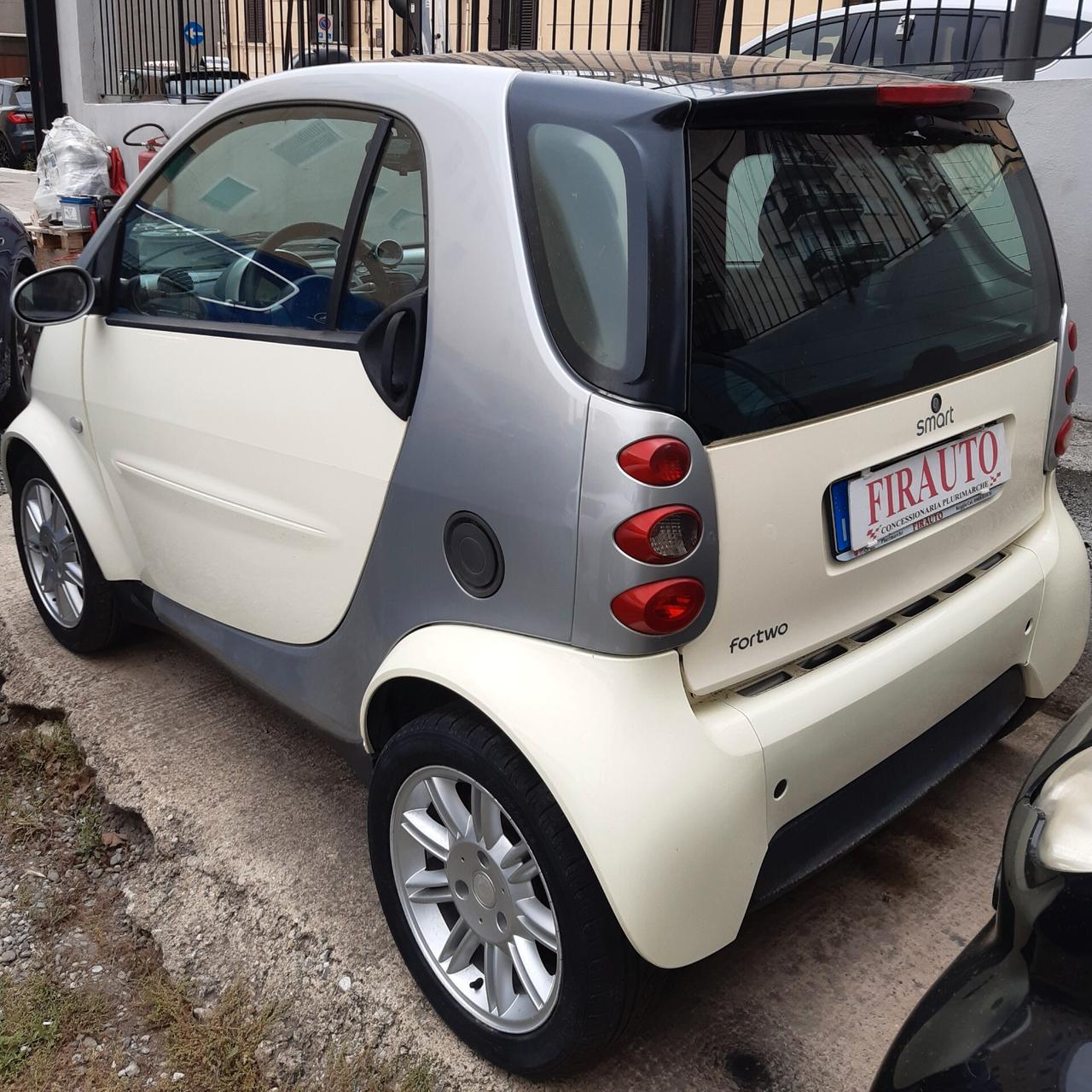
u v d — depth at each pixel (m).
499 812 2.03
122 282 3.00
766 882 1.94
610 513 1.75
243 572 2.64
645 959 1.81
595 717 1.80
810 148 2.01
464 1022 2.15
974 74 5.21
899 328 2.10
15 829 3.06
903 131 2.20
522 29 7.60
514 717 1.86
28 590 3.95
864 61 5.84
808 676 2.02
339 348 2.25
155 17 10.91
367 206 2.25
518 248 1.91
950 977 1.48
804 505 1.92
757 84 2.00
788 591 1.94
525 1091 2.09
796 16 6.16
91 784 3.17
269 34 9.71
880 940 2.42
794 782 1.94
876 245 2.09
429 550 2.08
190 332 2.66
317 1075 2.22
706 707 1.89
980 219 2.37
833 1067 2.11
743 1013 2.24
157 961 2.57
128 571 3.21
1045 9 4.86
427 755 2.09
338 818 2.85
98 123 11.30
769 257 1.91
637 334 1.76
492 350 1.93
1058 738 1.68
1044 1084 1.26
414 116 2.16
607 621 1.78
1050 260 2.59
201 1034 2.33
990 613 2.36
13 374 5.80
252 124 2.60
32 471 3.54
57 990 2.51
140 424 2.88
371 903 2.56
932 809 2.86
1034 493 2.59
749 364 1.84
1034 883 1.40
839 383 1.97
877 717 2.07
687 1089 2.08
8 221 6.00
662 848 1.77
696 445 1.76
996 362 2.33
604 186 1.83
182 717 3.29
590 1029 1.92
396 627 2.21
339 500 2.28
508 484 1.90
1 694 3.65
